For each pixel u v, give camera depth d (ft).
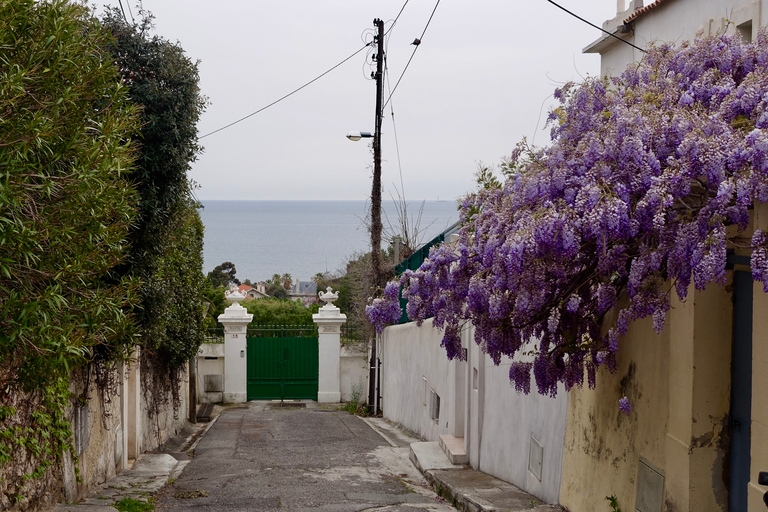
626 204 13.87
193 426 59.47
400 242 65.46
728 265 14.82
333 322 74.64
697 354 14.97
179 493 28.27
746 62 16.47
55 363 14.28
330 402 74.64
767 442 12.80
